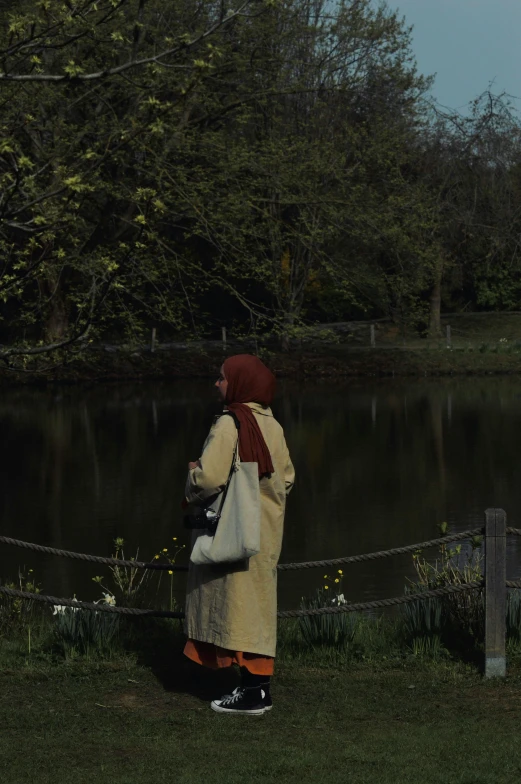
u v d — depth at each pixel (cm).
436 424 2452
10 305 1969
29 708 511
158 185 1789
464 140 3556
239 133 2581
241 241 2127
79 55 1410
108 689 543
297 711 506
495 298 4781
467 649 609
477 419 2531
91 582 1095
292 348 3912
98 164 696
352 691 538
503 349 3969
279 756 441
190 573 505
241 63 2169
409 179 3127
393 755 441
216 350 3759
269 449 492
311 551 1242
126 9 1616
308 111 2889
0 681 556
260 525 482
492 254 3844
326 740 463
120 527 1378
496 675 551
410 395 3114
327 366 3688
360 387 3369
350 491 1644
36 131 1647
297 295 3497
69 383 3362
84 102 1781
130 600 736
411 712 503
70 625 616
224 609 484
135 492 1631
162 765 432
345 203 2508
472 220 3575
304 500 1578
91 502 1552
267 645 489
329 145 2622
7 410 2766
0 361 848
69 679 561
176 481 1728
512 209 3659
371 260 3095
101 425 2466
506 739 461
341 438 2247
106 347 3503
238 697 500
